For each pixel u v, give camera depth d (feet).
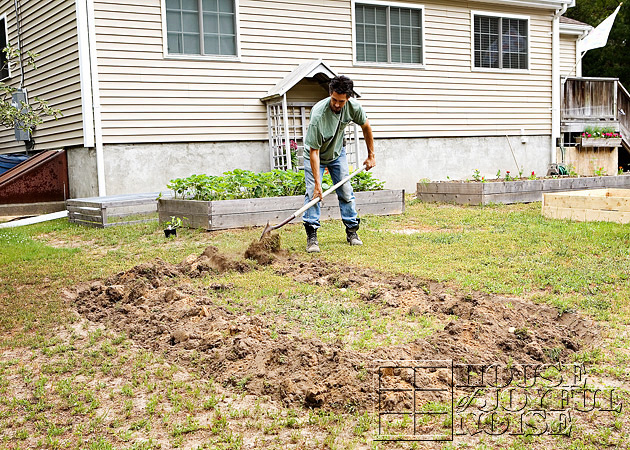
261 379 11.90
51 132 44.62
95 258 24.40
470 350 12.78
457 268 20.22
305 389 11.23
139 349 14.01
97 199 35.27
